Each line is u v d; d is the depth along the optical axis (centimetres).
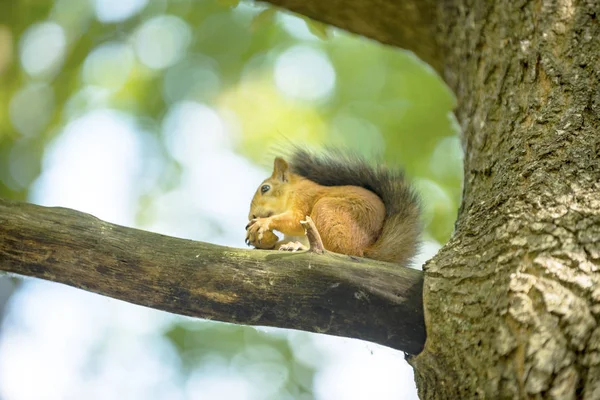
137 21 1909
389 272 645
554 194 632
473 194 729
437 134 1734
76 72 1888
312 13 1029
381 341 642
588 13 751
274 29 1867
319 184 962
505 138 727
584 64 721
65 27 1908
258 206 988
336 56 1880
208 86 1873
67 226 640
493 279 602
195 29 1891
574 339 554
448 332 608
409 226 852
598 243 589
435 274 635
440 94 1766
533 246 599
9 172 1894
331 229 834
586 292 568
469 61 855
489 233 632
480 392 577
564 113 695
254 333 1697
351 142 1755
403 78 1823
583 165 648
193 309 645
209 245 653
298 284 634
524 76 753
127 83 1877
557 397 539
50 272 641
